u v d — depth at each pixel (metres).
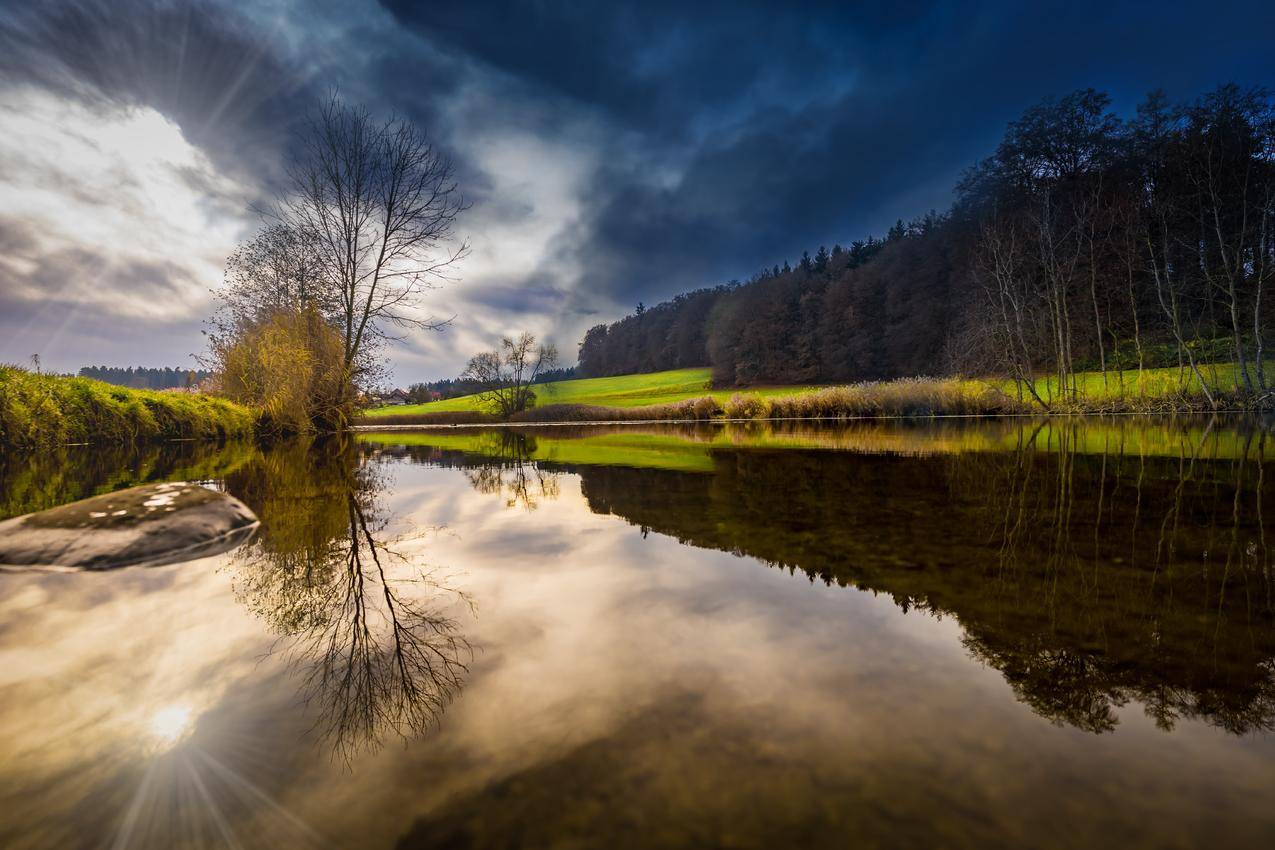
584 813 0.71
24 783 0.76
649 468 5.72
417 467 6.33
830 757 0.82
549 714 0.95
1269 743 0.85
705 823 0.69
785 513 3.02
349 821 0.70
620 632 1.35
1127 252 20.61
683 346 69.88
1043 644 1.24
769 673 1.11
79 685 1.07
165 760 0.82
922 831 0.67
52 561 2.10
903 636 1.30
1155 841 0.65
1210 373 18.45
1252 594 1.59
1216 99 18.84
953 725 0.91
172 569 2.04
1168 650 1.21
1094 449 6.70
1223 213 19.25
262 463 6.65
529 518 3.04
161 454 7.69
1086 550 2.13
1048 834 0.67
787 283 51.47
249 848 0.64
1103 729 0.89
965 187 30.36
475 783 0.78
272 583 1.85
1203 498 3.28
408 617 1.48
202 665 1.17
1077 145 26.28
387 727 0.92
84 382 9.20
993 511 2.99
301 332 13.41
